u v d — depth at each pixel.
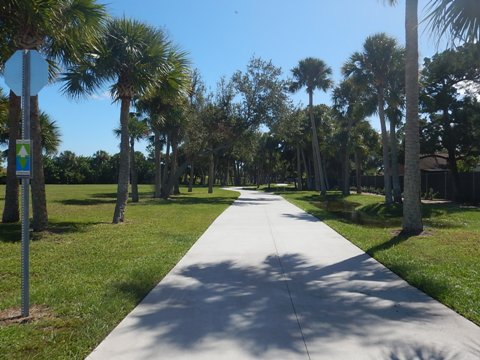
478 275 7.29
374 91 27.95
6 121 19.05
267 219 16.84
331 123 54.25
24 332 4.66
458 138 29.66
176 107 28.95
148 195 38.34
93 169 95.25
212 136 34.09
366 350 4.32
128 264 8.16
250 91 33.72
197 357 4.15
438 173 33.94
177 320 5.16
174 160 34.09
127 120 15.45
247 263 8.45
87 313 5.32
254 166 98.50
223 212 20.16
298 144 57.41
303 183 73.19
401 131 33.38
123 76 14.67
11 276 7.22
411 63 12.33
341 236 12.12
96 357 4.14
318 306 5.72
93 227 13.68
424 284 6.66
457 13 6.16
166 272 7.63
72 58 12.39
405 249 9.86
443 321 5.15
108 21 12.90
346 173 44.78
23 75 5.02
